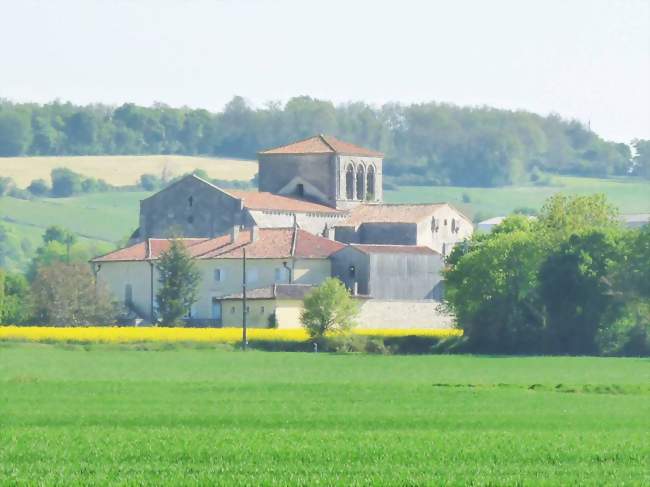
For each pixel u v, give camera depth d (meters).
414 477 170.12
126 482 165.38
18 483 163.62
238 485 163.88
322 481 166.38
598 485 166.25
